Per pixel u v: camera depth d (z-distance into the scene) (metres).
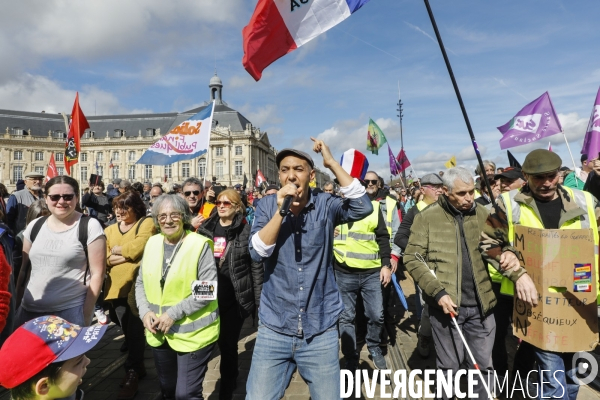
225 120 87.56
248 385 2.42
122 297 3.97
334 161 2.47
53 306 3.02
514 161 6.50
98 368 4.50
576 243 2.48
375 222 4.35
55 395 1.68
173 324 2.86
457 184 3.00
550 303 2.53
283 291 2.41
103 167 86.69
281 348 2.40
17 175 81.50
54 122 87.56
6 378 1.59
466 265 3.05
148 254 3.08
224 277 3.66
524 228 2.66
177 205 3.04
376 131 11.16
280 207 2.26
